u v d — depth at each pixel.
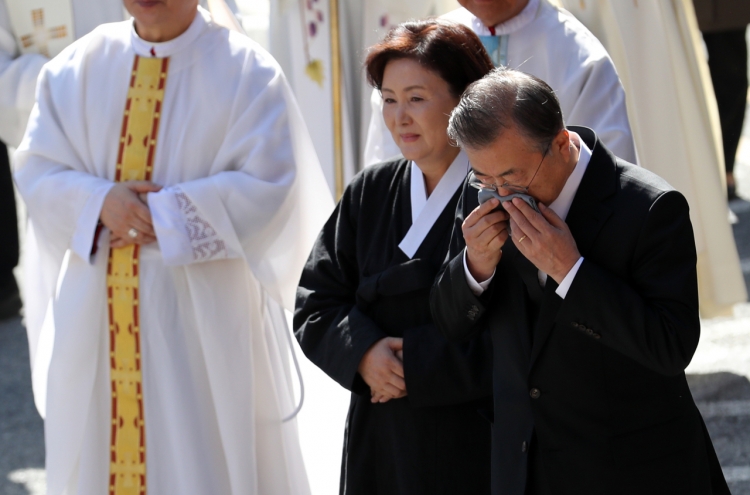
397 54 10.30
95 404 13.16
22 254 29.25
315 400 14.48
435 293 9.45
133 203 12.62
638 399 8.81
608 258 8.57
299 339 10.92
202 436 13.03
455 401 10.03
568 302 8.41
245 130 13.12
